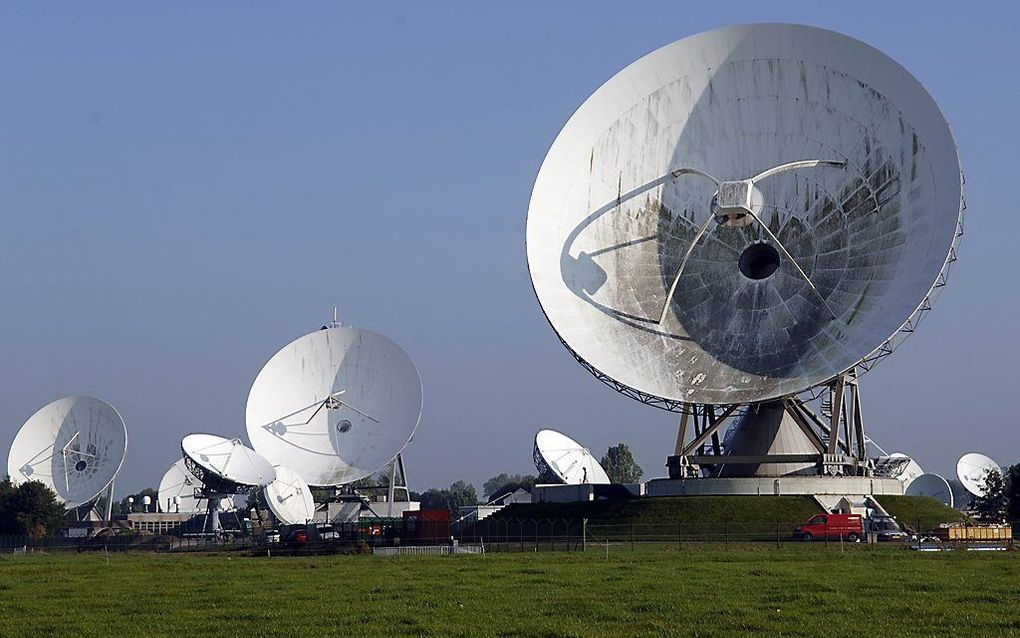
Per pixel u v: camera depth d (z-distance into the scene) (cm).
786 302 10388
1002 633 4494
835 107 10300
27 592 6488
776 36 10419
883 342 9531
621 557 8588
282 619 5119
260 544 12725
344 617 5106
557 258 10419
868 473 11712
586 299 10381
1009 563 7569
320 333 15900
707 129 10588
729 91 10550
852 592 5800
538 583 6481
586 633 4584
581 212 10556
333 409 15662
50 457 17988
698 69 10594
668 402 10131
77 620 5219
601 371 10062
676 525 10738
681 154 10644
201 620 5138
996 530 10150
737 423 12200
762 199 10525
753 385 10056
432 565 8031
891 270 9912
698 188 10631
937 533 10362
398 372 15788
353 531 12962
